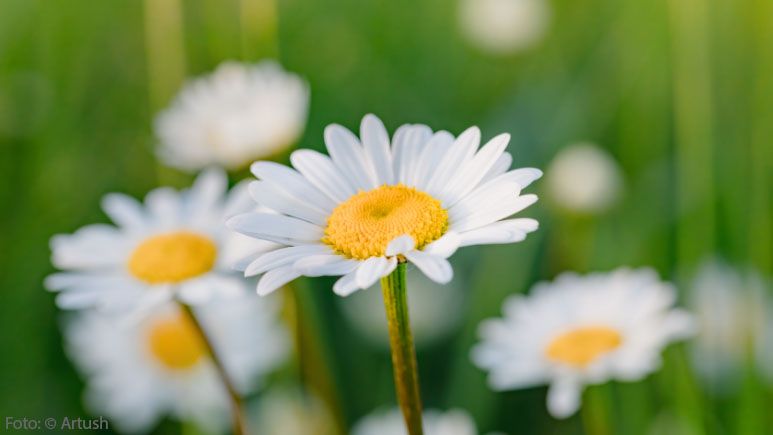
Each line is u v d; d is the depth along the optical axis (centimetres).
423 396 44
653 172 46
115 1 51
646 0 49
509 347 38
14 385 43
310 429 40
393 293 29
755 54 43
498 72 53
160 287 34
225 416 41
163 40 44
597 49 52
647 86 48
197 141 41
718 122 43
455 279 46
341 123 51
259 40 44
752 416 38
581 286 38
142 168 48
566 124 49
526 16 52
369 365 44
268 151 41
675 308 41
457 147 31
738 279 40
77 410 42
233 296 34
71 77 49
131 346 42
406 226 29
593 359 37
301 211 30
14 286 44
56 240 36
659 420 39
